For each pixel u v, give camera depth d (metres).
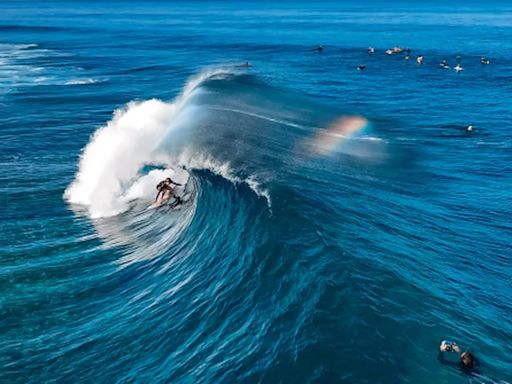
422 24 134.88
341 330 11.65
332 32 114.19
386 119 39.59
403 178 26.78
